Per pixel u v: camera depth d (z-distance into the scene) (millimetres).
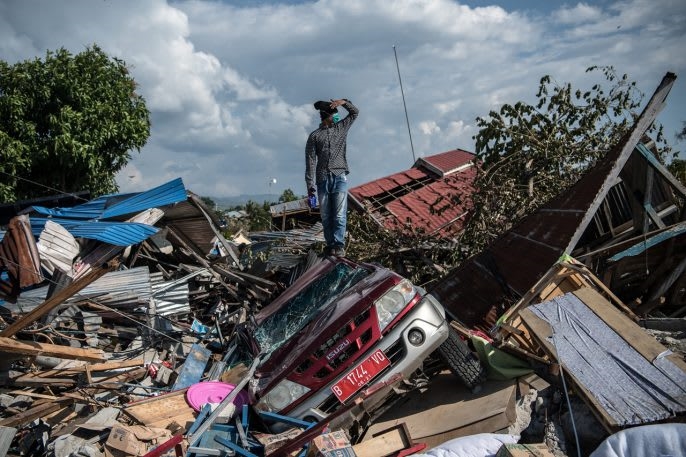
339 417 5332
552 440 4648
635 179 7512
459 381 5754
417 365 5531
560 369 4805
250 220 25812
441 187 19047
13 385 6910
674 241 6547
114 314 9008
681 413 4199
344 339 5531
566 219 6785
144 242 11578
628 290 7051
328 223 8375
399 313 5598
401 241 10562
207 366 8367
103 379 7379
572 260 6305
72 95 18172
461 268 8023
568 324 5402
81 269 9227
